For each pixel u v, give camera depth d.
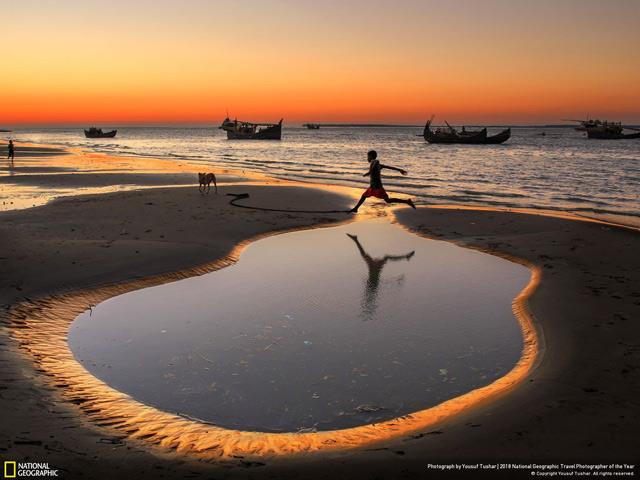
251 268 9.75
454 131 93.31
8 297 7.33
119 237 11.30
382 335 6.58
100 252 9.91
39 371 5.26
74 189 21.27
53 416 4.30
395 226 14.20
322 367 5.65
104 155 48.91
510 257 10.73
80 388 5.00
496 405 4.67
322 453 3.90
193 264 9.63
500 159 48.94
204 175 19.62
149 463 3.66
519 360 5.83
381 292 8.37
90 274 8.62
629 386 4.95
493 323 7.01
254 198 18.67
